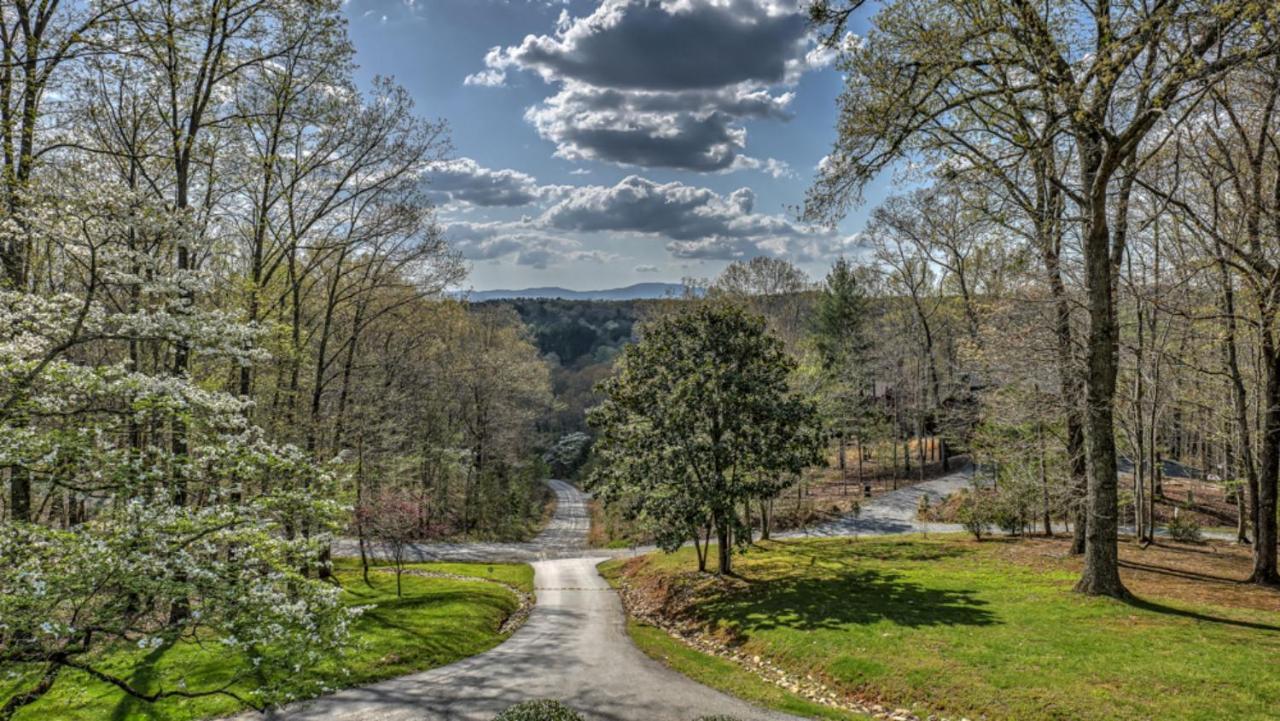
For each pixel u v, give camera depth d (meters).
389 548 34.84
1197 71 11.63
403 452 37.44
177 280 10.70
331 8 20.11
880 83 13.85
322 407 30.78
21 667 7.37
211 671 14.35
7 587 7.12
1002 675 11.70
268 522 9.42
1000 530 30.42
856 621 16.17
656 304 59.69
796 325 58.81
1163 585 16.88
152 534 8.07
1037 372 21.03
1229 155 16.50
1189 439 36.03
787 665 14.64
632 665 15.92
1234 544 24.09
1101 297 15.27
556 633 20.11
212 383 17.34
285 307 26.02
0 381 8.56
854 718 11.37
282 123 22.45
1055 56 12.84
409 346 38.06
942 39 13.19
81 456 8.38
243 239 24.97
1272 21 10.80
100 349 16.77
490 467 52.31
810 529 35.41
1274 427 16.59
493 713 12.28
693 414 22.28
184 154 17.30
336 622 9.62
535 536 46.78
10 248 13.44
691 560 28.17
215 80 18.23
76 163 11.51
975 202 19.31
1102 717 9.82
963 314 36.69
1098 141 15.30
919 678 12.24
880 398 52.06
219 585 8.27
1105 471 15.69
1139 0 13.36
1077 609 14.80
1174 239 20.73
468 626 20.28
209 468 10.41
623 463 23.86
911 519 36.03
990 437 26.80
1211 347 19.38
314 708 12.73
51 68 13.09
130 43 13.60
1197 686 10.26
